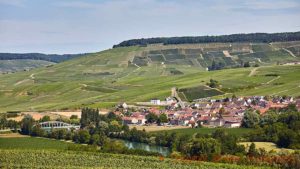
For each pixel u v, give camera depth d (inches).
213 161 6855.3
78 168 5851.4
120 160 6648.6
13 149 7657.5
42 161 6333.7
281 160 6446.9
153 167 6176.2
